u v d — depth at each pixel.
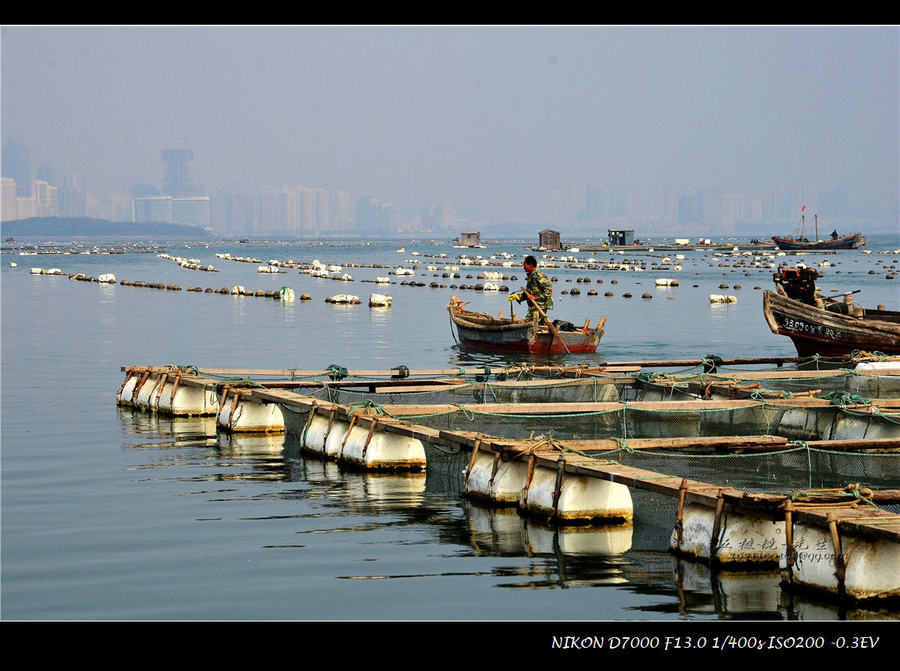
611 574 15.12
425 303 75.38
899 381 30.06
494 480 19.02
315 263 130.38
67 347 46.03
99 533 17.09
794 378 31.03
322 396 28.00
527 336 41.78
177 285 98.19
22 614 13.58
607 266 134.88
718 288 91.50
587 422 26.31
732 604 13.92
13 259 177.75
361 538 16.88
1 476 21.28
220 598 14.12
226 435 26.27
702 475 20.69
